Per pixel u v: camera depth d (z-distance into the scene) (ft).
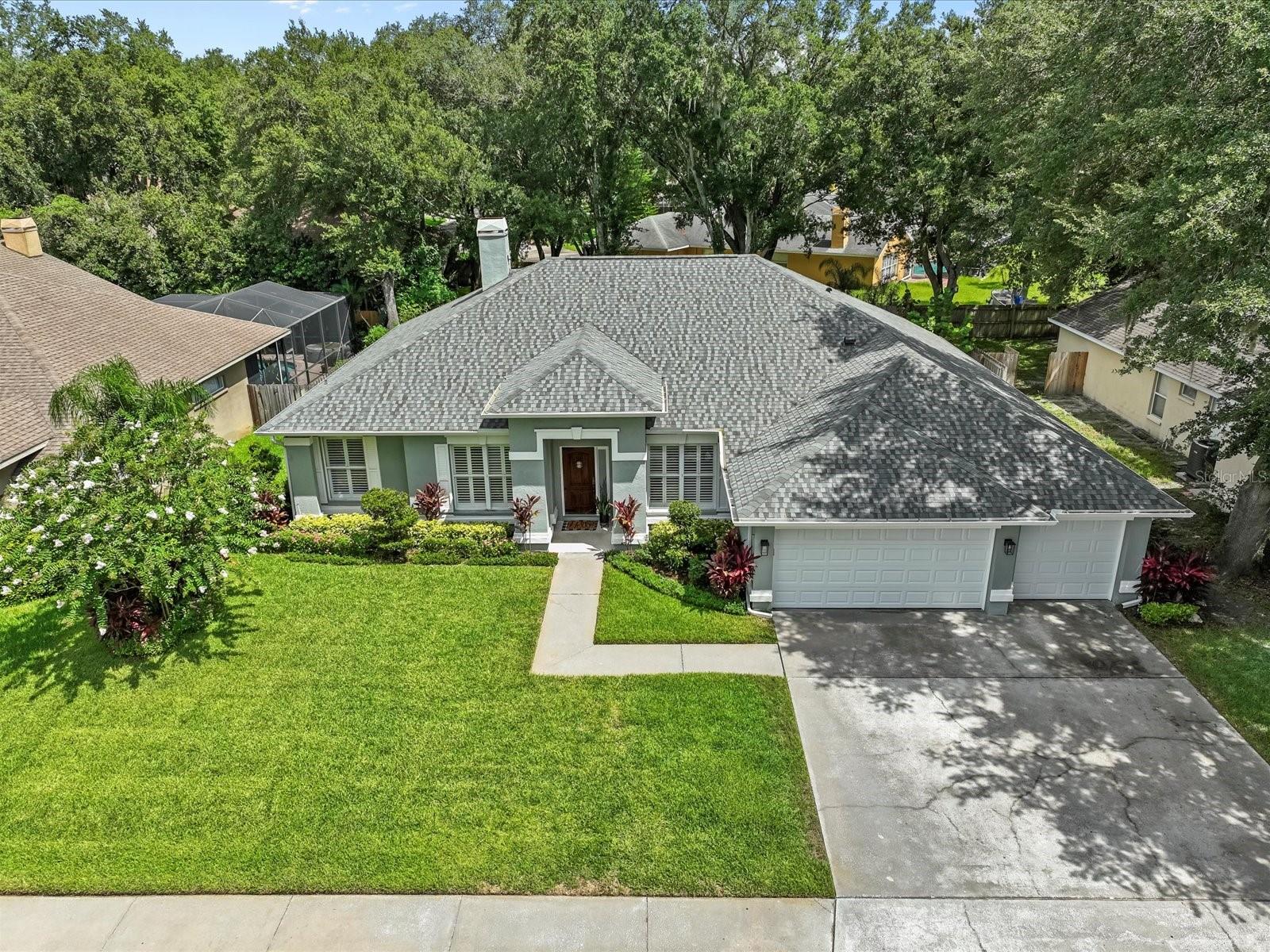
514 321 69.05
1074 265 70.49
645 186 140.36
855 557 53.16
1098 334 92.73
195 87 172.55
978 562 53.01
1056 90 68.03
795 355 66.90
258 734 43.09
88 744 42.50
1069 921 32.17
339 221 124.36
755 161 120.88
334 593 56.85
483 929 32.14
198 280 123.24
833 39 123.03
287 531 62.64
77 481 46.68
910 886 33.81
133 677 47.98
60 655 50.03
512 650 50.26
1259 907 32.68
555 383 59.21
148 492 47.44
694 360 66.49
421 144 120.06
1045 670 47.96
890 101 111.96
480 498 65.57
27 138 143.13
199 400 62.85
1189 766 40.37
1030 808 37.78
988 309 124.06
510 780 39.63
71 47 198.39
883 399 57.52
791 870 34.53
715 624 52.70
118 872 34.76
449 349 66.85
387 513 61.26
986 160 107.14
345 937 31.94
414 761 40.98
